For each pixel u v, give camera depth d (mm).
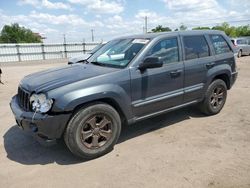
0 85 10477
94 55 4980
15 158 3881
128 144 4195
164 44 4438
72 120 3506
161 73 4285
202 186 3002
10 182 3264
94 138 3715
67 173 3418
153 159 3672
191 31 4992
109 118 3812
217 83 5273
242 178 3125
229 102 6402
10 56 35594
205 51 5090
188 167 3418
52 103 3365
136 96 4059
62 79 3727
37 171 3500
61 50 39156
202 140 4227
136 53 4145
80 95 3461
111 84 3750
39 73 4430
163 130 4723
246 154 3707
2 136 4719
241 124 4867
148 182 3131
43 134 3432
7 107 6766
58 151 4059
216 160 3566
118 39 5039
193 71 4770
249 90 7789
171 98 4508
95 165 3590
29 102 3623
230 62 5562
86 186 3115
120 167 3502
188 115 5461
